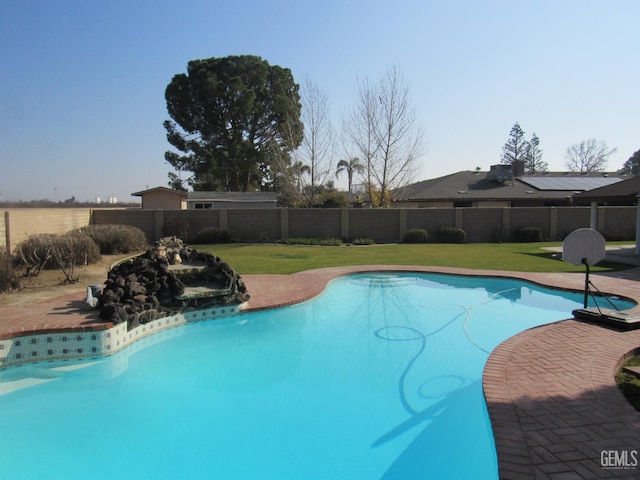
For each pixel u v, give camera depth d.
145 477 3.71
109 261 13.98
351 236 23.50
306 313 9.09
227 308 8.32
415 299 10.23
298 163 31.97
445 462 3.85
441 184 33.44
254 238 23.08
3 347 5.84
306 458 3.95
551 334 6.42
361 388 5.45
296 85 42.34
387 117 29.48
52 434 4.42
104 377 5.89
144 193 31.77
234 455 4.00
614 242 22.41
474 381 5.61
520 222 23.95
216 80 36.72
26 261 10.95
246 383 5.64
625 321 6.61
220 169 39.38
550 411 3.95
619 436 3.49
